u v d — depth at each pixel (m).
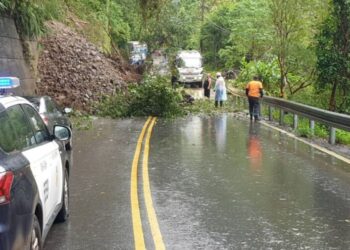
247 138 16.75
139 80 33.53
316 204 8.55
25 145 5.68
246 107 28.98
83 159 12.92
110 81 27.61
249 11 39.00
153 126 20.33
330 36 23.03
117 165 12.11
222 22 67.25
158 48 39.09
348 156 13.27
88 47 29.78
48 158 6.34
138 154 13.59
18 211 4.65
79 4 35.69
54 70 26.06
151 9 38.38
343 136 17.34
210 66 67.38
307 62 25.95
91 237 6.94
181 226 7.39
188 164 12.19
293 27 25.73
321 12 24.47
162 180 10.45
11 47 21.19
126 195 9.22
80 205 8.58
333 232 7.10
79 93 25.38
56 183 6.77
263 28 31.34
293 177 10.68
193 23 45.06
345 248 6.47
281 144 15.42
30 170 5.21
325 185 9.94
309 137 16.98
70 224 7.52
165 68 38.16
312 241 6.73
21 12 22.38
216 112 26.53
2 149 4.85
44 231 5.85
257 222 7.57
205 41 68.75
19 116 5.95
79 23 33.72
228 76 54.16
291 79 27.75
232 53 53.84
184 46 44.72
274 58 33.88
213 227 7.34
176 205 8.52
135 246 6.57
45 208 5.86
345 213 8.02
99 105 24.61
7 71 20.28
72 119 22.14
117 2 40.47
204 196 9.11
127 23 40.47
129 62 38.31
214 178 10.61
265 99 23.14
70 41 28.86
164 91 24.42
